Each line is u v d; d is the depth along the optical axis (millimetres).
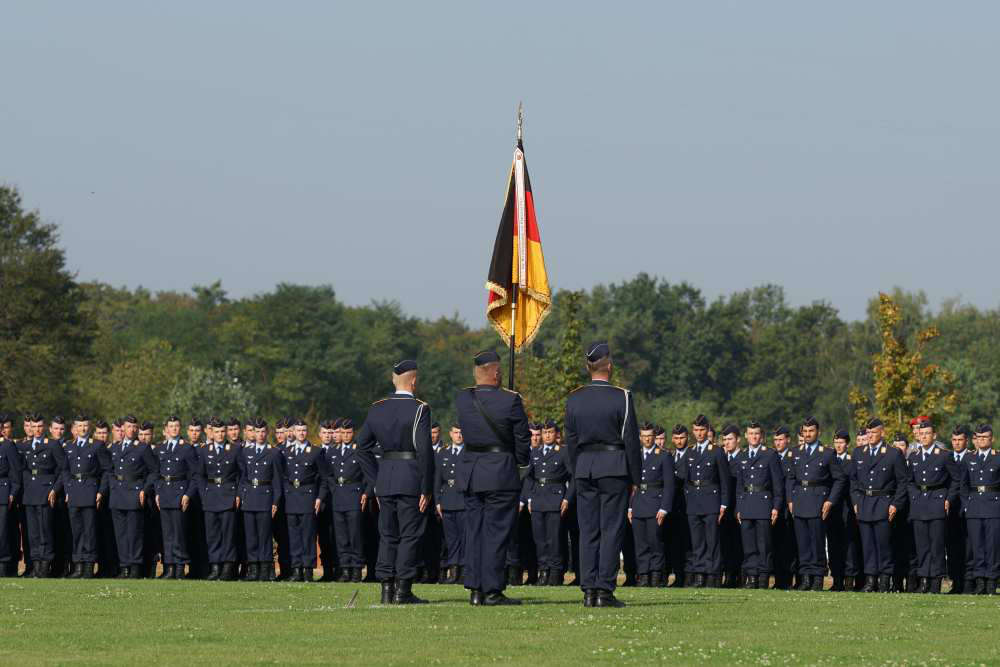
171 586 45031
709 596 39562
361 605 34781
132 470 57031
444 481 54719
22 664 23422
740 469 54312
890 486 51312
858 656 24875
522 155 51031
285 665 23219
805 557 53125
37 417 57875
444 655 24453
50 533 57469
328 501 56562
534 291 50594
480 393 34469
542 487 54250
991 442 50250
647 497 53969
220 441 57281
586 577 34094
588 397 33969
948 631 29016
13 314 197375
